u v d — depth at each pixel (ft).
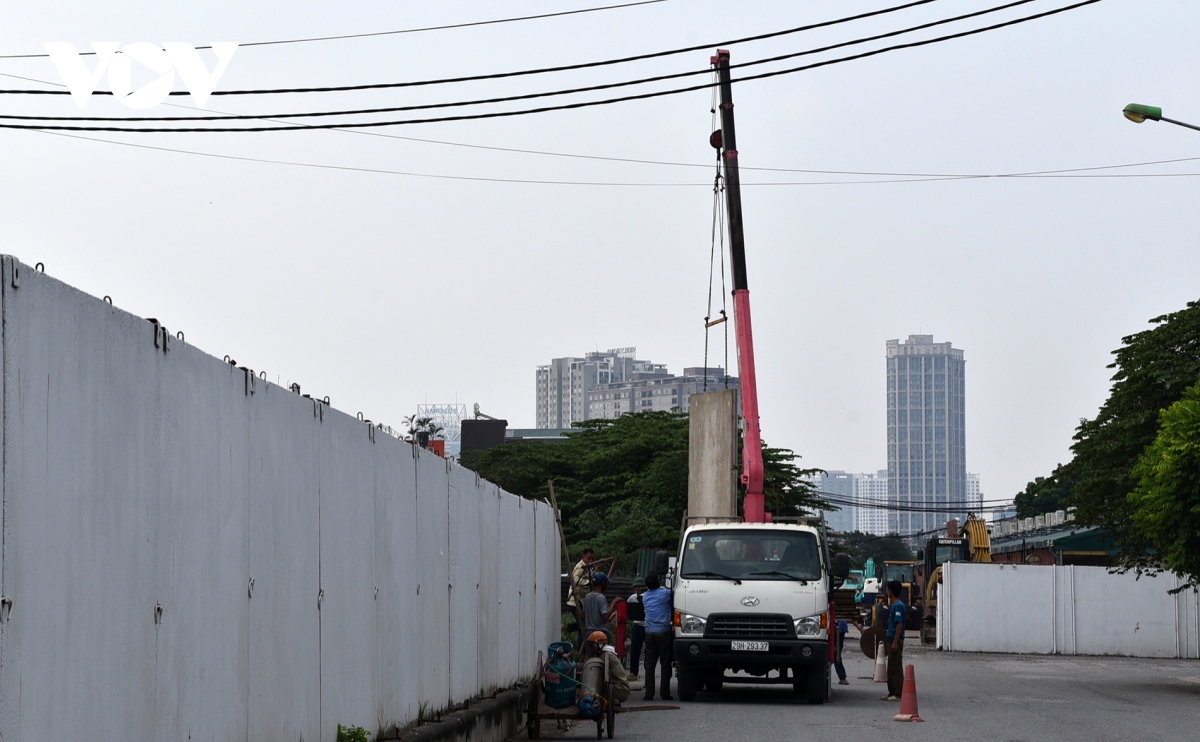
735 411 91.30
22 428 14.51
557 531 71.67
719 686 73.97
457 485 42.60
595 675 50.11
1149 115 69.87
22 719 14.39
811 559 65.10
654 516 173.27
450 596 40.96
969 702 68.23
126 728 17.37
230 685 21.74
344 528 29.22
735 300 89.20
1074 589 130.52
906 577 224.53
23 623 14.48
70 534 15.74
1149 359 116.57
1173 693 77.71
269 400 24.18
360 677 30.27
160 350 18.84
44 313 15.10
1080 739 51.03
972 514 178.50
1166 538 77.10
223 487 21.54
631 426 210.59
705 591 63.93
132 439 17.74
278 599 24.47
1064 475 122.42
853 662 116.78
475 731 41.06
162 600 18.76
